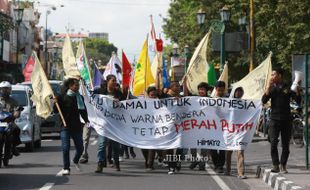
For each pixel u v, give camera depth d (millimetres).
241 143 15375
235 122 15508
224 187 13312
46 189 12688
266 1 34688
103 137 15586
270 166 15820
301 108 21750
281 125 14578
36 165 17203
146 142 15812
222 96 15852
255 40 37000
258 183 14227
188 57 52062
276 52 36969
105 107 15734
